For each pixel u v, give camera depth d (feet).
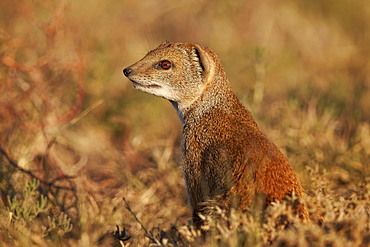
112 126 43.50
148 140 43.04
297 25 57.16
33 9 43.70
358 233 21.94
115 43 50.44
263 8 59.98
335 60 52.54
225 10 61.57
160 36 58.59
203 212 26.23
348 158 35.65
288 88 48.75
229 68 51.42
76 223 30.45
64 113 41.75
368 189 23.88
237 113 28.48
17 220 28.12
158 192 35.19
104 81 44.86
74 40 43.70
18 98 38.75
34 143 36.91
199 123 28.37
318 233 21.62
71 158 40.70
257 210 22.16
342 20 60.18
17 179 33.96
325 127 39.93
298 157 36.06
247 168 24.25
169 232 29.40
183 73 29.12
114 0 58.44
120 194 34.06
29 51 42.75
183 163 28.25
